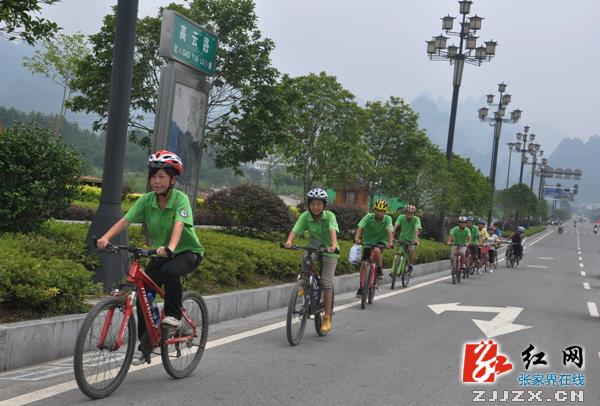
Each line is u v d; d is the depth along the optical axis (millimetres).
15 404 4375
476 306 11766
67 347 5852
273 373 5820
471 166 38781
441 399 5355
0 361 5160
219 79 16219
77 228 9219
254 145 16250
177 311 5219
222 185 94188
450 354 7211
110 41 15766
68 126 74438
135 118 17000
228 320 8625
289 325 7008
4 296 5777
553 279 20484
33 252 7133
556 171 93188
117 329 4770
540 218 120938
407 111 30859
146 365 5730
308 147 25906
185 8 16453
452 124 29312
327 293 7801
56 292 5961
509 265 25922
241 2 16000
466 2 27641
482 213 40156
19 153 8406
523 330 9172
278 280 11141
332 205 23578
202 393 5016
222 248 10461
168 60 10164
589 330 9648
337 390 5387
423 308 11133
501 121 40750
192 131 10930
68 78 28891
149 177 5086
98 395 4625
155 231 5223
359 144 27281
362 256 11195
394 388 5582
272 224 15625
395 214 26781
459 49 28078
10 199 8359
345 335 8062
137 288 4953
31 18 8180
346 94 25828
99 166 72500
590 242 63656
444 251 23406
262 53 16359
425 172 29391
